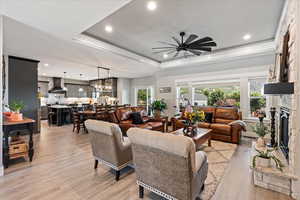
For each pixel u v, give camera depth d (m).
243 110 5.05
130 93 9.34
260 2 2.47
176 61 5.99
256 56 4.68
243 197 1.92
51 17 2.38
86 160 2.98
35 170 2.55
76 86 10.52
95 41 3.85
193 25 3.23
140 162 1.80
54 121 7.02
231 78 5.31
